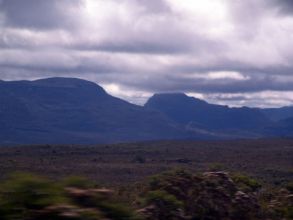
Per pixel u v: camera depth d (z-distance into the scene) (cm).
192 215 2198
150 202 2050
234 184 2412
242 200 2327
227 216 2270
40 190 1477
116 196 1678
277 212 2420
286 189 2642
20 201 1459
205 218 2227
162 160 9975
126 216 1581
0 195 1470
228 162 9156
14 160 8775
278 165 8444
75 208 1455
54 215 1423
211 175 2381
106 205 1558
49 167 7575
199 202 2245
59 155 10944
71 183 1603
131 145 13788
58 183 1552
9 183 1484
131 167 8162
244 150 12194
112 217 1558
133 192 2342
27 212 1438
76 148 12362
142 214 1906
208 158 10338
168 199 2066
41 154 11012
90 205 1541
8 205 1443
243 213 2309
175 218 2045
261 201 2489
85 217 1454
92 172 7244
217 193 2294
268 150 11969
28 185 1480
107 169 7756
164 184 2262
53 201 1457
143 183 2511
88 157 10625
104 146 13188
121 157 10844
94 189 1588
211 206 2259
